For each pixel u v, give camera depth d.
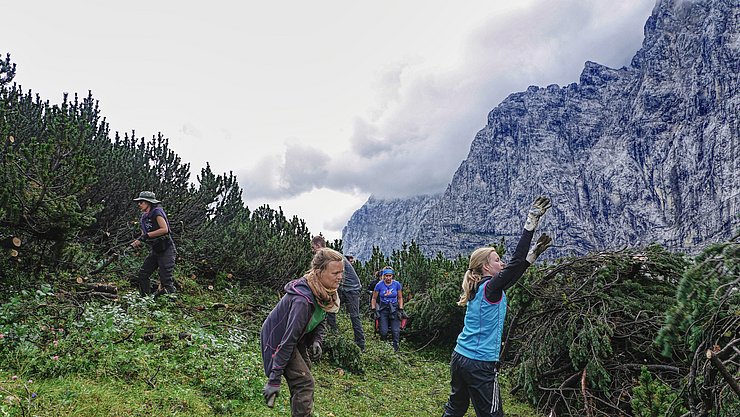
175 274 9.71
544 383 6.92
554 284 7.49
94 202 8.98
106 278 8.15
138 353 5.02
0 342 4.50
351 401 6.09
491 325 4.41
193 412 4.21
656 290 7.00
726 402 4.05
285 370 3.79
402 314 10.77
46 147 6.04
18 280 5.98
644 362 6.36
